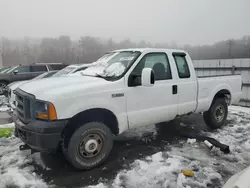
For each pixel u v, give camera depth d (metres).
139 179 2.97
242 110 7.52
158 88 3.82
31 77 12.12
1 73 11.54
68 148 3.06
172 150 3.97
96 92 3.14
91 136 3.21
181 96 4.21
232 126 5.47
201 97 4.63
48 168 3.30
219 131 5.07
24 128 2.98
